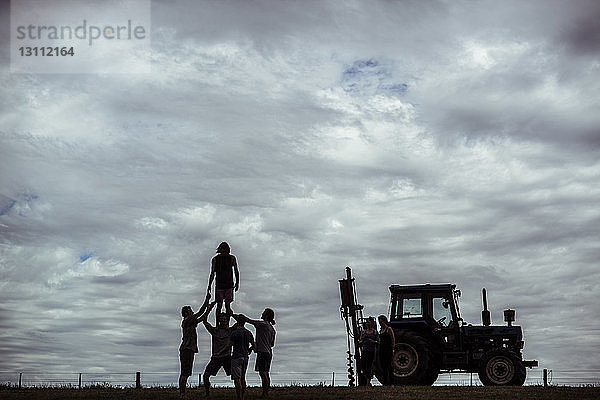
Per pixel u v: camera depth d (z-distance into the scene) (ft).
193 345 58.49
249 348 56.34
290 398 61.00
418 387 70.90
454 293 82.69
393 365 78.23
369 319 73.10
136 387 76.54
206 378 59.72
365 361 72.13
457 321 81.82
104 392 69.05
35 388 75.72
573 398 62.34
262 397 59.72
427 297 82.89
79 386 77.77
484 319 82.79
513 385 76.38
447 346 81.20
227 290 64.23
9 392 70.54
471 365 80.28
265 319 59.21
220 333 58.03
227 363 57.72
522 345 79.77
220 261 64.95
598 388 70.54
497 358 77.66
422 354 78.33
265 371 59.31
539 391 67.31
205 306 58.65
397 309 83.30
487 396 63.21
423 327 81.35
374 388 69.77
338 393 65.00
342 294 84.43
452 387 70.79
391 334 72.95
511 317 81.00
